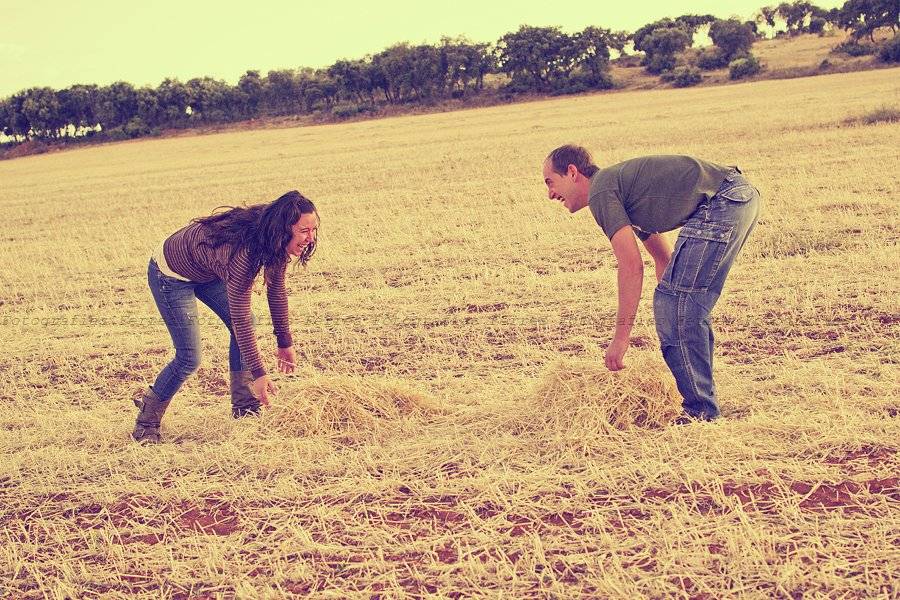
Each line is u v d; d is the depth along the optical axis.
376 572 2.88
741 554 2.71
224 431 4.49
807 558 2.69
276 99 98.88
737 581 2.57
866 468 3.25
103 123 99.56
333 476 3.74
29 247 13.58
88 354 6.59
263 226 3.87
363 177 20.59
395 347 6.05
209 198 20.00
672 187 3.65
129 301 8.70
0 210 22.16
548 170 3.87
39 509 3.66
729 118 26.28
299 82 97.50
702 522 2.93
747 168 13.50
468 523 3.17
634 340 5.51
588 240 9.22
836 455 3.39
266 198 18.78
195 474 3.89
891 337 4.96
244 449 4.12
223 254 4.03
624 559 2.77
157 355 6.50
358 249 10.12
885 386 4.03
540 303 6.79
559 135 28.27
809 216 8.84
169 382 4.42
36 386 5.91
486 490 3.39
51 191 28.08
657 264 4.27
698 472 3.29
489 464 3.68
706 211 3.69
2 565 3.20
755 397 4.18
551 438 3.82
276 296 4.39
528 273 7.88
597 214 3.71
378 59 96.31
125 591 2.95
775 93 42.72
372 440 4.12
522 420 4.11
